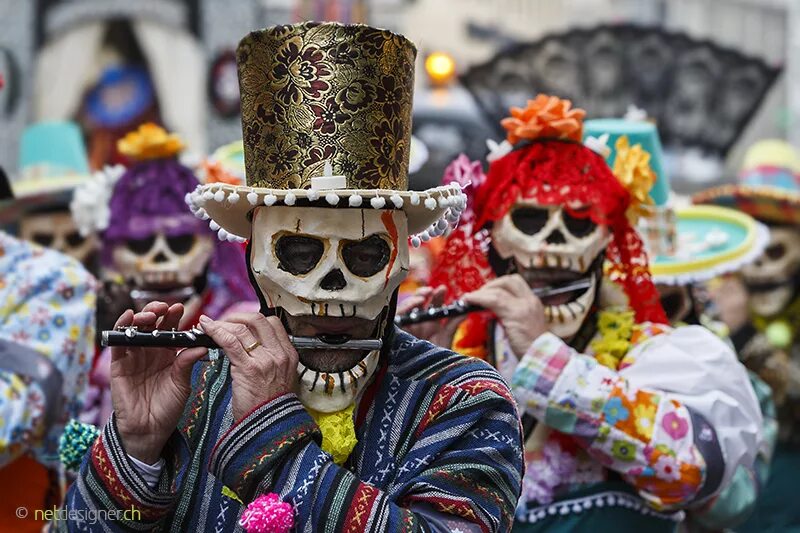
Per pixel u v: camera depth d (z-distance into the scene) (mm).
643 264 6793
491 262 6926
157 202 8898
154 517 4484
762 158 14094
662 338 6711
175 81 16188
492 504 4383
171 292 8953
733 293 10789
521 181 6586
